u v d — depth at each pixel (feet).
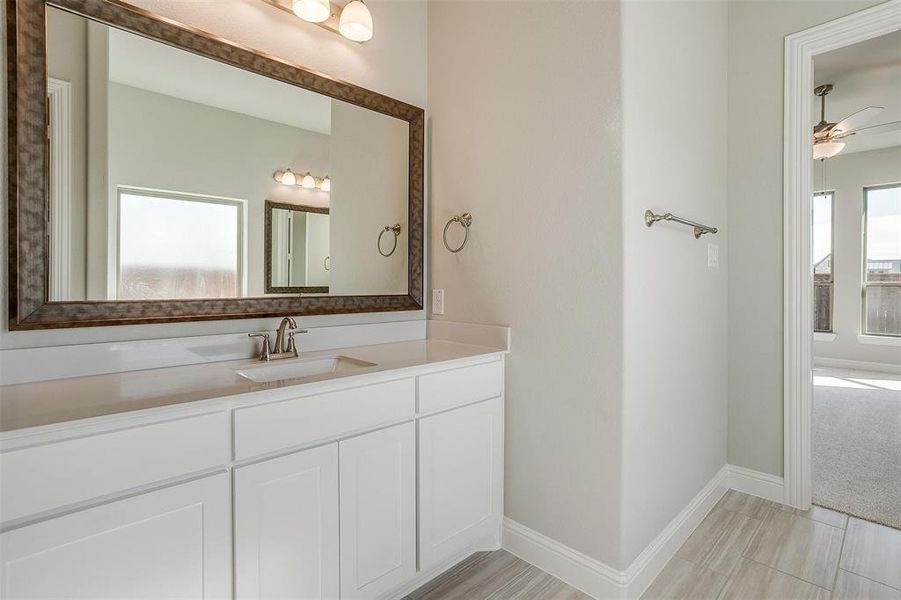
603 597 4.91
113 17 4.20
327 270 5.83
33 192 3.83
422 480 4.81
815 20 6.61
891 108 12.63
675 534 5.79
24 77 3.78
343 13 5.46
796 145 6.79
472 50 6.34
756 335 7.27
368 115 6.25
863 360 17.31
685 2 6.09
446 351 5.70
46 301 3.90
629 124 4.81
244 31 5.10
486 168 6.16
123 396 3.32
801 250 6.78
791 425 6.89
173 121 4.61
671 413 5.80
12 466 2.56
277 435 3.67
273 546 3.67
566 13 5.23
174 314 4.59
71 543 2.76
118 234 4.28
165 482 3.14
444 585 5.17
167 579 3.14
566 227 5.25
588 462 5.07
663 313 5.57
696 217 6.44
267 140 5.28
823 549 5.76
